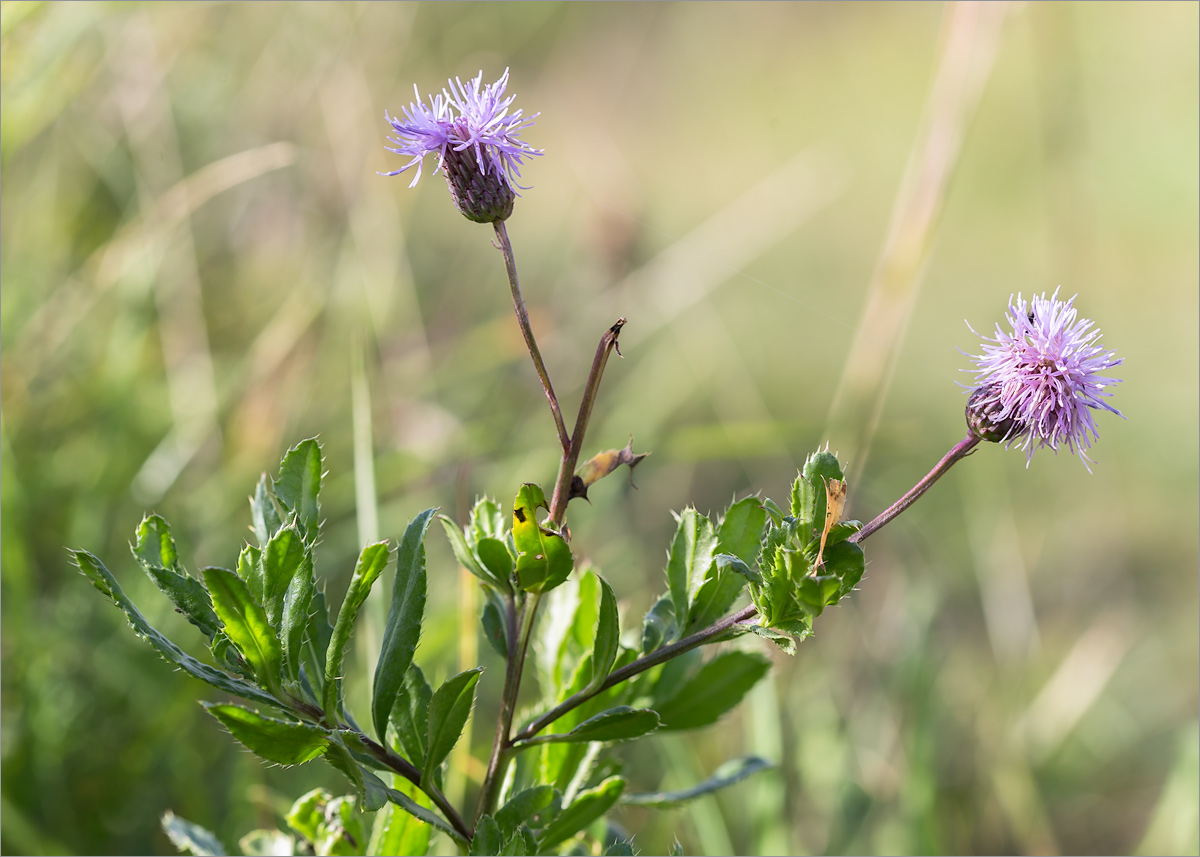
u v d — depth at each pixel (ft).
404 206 19.31
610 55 32.30
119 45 15.84
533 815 5.68
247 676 5.13
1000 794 14.10
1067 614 18.60
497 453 16.31
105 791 11.43
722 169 31.91
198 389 14.75
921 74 35.86
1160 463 21.72
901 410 22.77
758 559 5.17
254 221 18.44
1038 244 27.89
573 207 22.47
